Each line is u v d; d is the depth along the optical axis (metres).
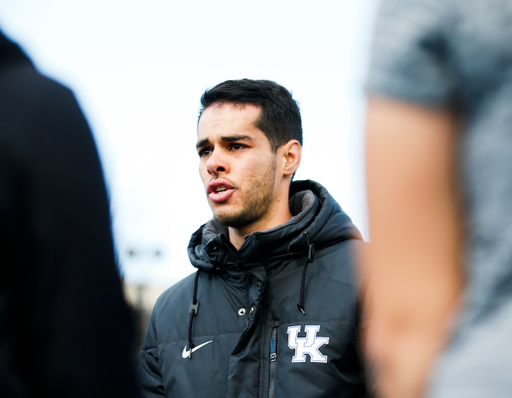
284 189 2.37
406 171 0.64
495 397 0.55
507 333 0.57
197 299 2.28
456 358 0.60
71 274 0.84
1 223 0.82
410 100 0.65
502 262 0.60
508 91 0.60
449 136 0.65
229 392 1.98
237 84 2.38
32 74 0.93
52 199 0.85
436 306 0.63
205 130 2.31
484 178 0.62
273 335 2.06
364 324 1.99
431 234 0.64
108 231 0.91
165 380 2.18
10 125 0.86
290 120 2.40
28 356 0.84
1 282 0.82
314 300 2.08
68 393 0.81
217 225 2.49
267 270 2.21
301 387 1.92
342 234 2.25
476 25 0.62
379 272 0.66
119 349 0.87
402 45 0.66
